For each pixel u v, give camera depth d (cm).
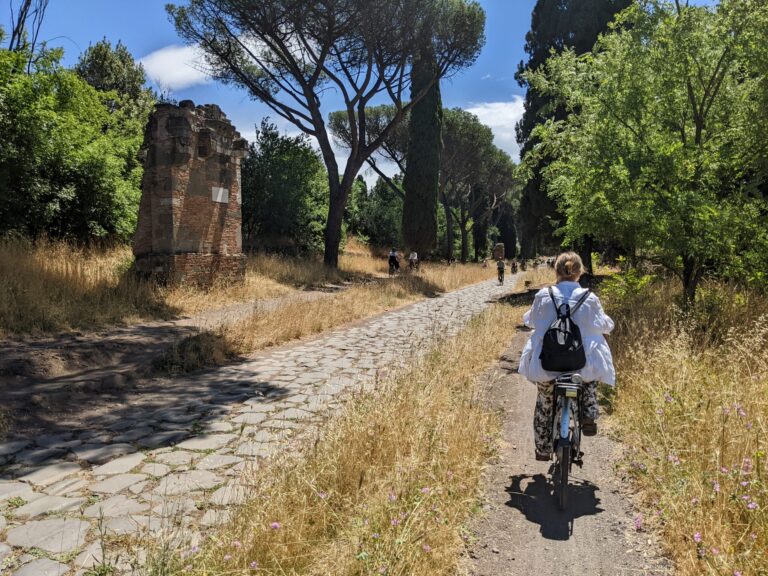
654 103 900
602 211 888
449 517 349
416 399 512
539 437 430
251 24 2095
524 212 2553
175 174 1430
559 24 2361
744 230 816
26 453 480
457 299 2117
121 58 3303
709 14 862
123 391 686
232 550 288
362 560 276
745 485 333
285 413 606
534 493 416
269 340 1041
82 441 512
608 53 928
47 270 1113
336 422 481
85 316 1006
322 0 2056
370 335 1186
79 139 1733
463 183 5234
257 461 457
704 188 832
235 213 1703
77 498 393
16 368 698
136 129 2433
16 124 1412
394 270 3039
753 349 614
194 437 527
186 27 2214
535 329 427
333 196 2588
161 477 431
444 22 2398
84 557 313
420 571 290
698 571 297
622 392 605
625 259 1012
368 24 2192
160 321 1118
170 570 268
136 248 1482
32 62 1625
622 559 327
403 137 4088
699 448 410
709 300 841
